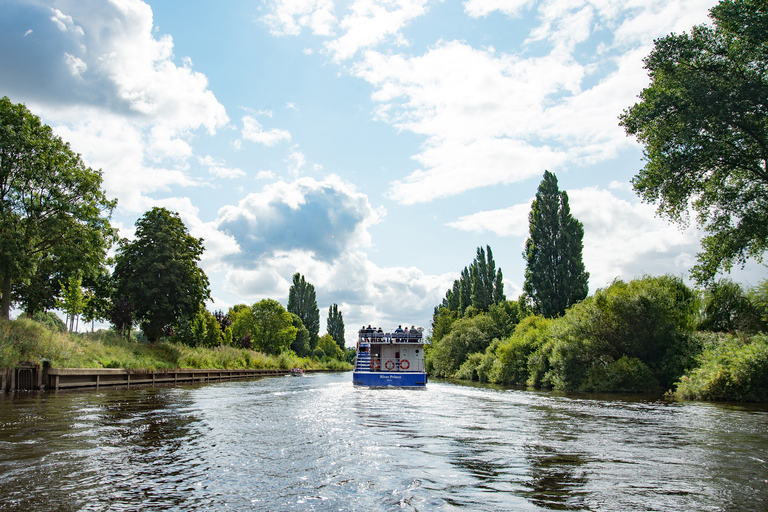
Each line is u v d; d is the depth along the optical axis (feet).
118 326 167.94
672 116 84.33
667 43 84.58
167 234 150.71
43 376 82.12
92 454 27.91
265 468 25.13
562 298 184.14
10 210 99.60
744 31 78.79
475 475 23.86
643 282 107.14
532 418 48.08
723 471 24.94
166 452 28.99
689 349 96.27
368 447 31.14
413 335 120.26
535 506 18.99
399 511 18.28
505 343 163.12
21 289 126.62
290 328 364.38
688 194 88.58
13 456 27.02
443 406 61.16
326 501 19.51
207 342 244.63
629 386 98.07
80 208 108.68
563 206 191.31
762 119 79.46
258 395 79.25
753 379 72.49
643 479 23.25
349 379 180.75
